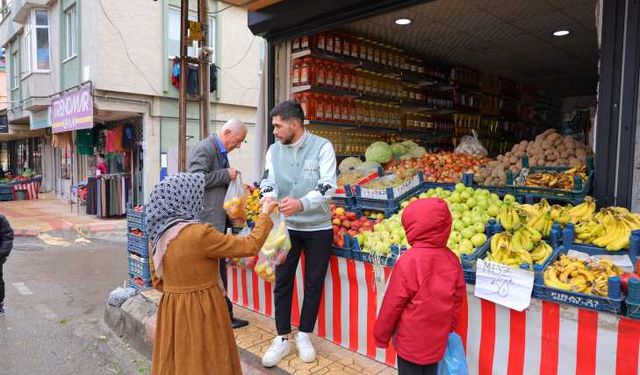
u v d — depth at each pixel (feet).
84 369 12.53
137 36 38.50
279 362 10.60
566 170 12.55
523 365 8.16
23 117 56.95
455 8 16.80
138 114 40.04
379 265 10.16
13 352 13.57
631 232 8.73
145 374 12.23
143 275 16.43
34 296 19.17
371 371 10.12
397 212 12.67
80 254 27.91
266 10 16.53
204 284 7.66
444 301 7.01
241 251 7.77
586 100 37.32
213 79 36.14
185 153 20.53
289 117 10.21
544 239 10.02
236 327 12.70
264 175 11.23
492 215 10.98
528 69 27.22
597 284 7.47
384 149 17.48
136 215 16.72
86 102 37.55
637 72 10.08
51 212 45.06
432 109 23.57
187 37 20.59
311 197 9.72
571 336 7.56
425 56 23.63
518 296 7.96
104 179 40.32
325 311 11.74
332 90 17.93
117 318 15.17
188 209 7.83
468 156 16.97
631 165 10.25
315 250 10.55
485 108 27.73
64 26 43.45
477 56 23.94
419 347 7.02
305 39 17.12
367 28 19.02
